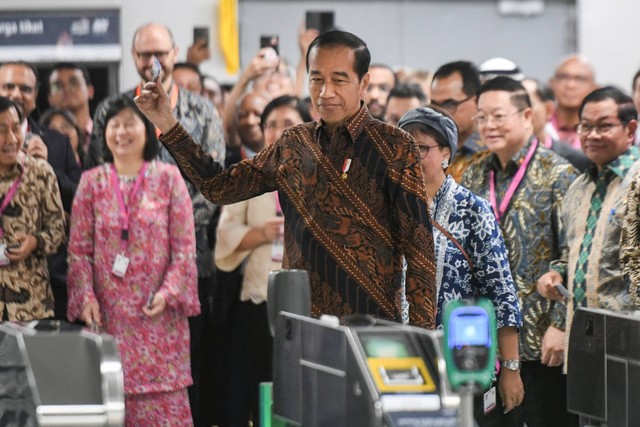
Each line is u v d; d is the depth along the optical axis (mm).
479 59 22469
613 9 22500
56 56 21016
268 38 19047
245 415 15406
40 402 7109
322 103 9141
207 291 15531
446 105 15336
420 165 9258
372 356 6945
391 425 6715
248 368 15375
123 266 14227
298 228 9258
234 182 9367
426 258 9109
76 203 14406
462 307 6582
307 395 7457
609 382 8570
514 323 10828
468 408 6609
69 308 14273
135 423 14266
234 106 18375
